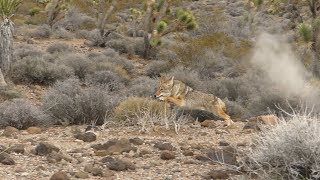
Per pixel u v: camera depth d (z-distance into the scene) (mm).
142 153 13938
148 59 51094
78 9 72500
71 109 21203
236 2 106812
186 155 13875
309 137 10500
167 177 11484
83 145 15164
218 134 17375
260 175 10758
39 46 51844
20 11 75812
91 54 46781
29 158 13031
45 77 34125
